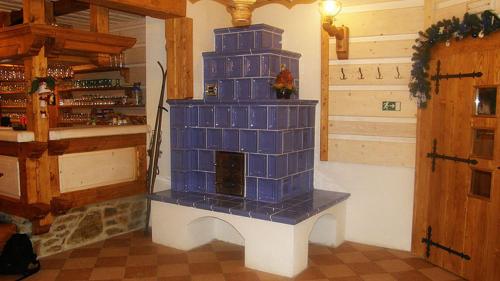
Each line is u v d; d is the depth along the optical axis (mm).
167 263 3766
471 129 3348
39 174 3766
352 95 4141
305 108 4168
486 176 3270
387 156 4020
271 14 4543
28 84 3686
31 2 3492
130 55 5238
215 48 4512
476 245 3322
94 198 4230
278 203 3818
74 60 4453
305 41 4379
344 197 4129
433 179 3703
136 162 4664
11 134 3643
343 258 3842
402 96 3908
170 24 4328
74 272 3564
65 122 6199
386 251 4008
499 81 3109
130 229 4695
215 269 3629
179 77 4328
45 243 3914
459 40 3391
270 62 4020
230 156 4047
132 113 5402
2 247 3771
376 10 3953
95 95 5941
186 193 4254
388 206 4059
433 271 3578
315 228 4227
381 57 3971
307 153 4262
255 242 3586
